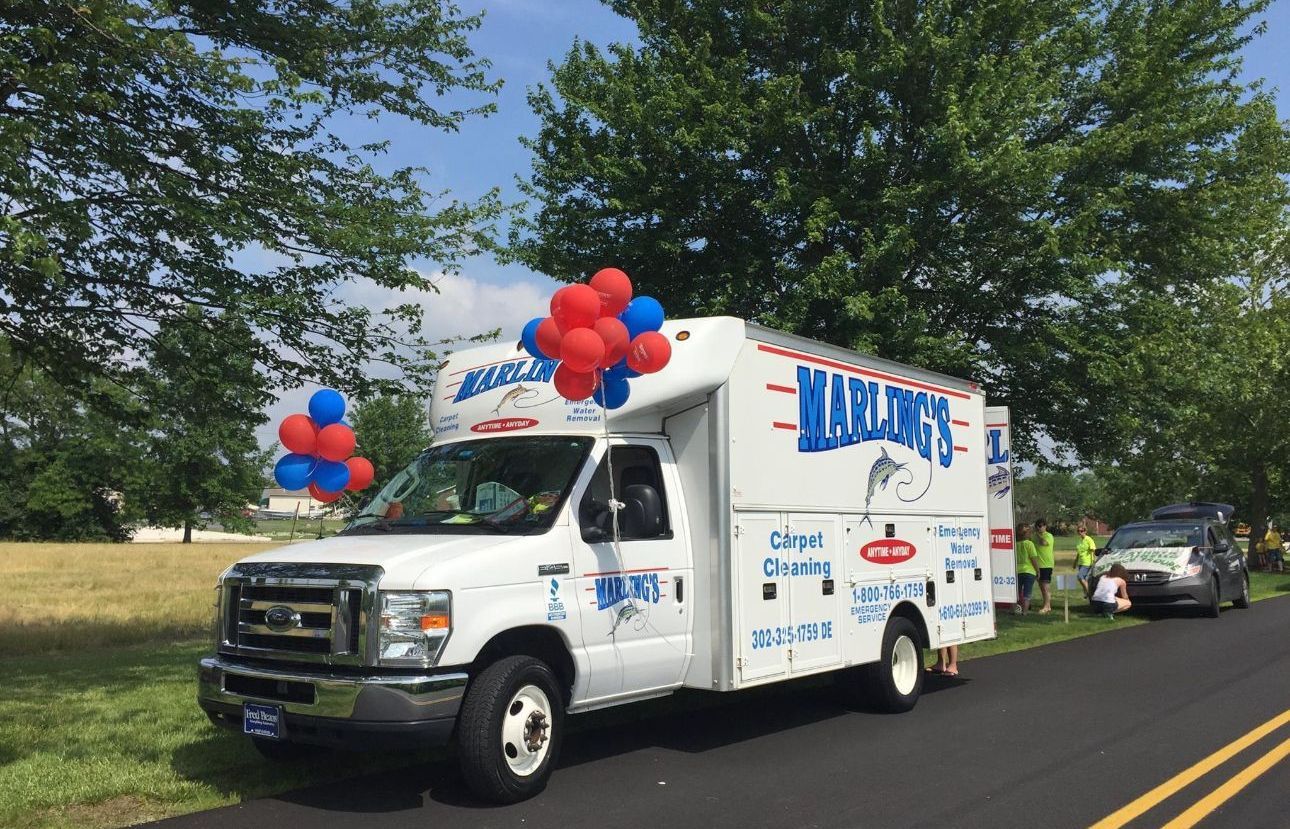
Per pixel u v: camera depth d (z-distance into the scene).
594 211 13.51
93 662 11.31
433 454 7.12
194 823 5.32
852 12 13.45
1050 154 12.33
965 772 6.55
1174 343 13.72
